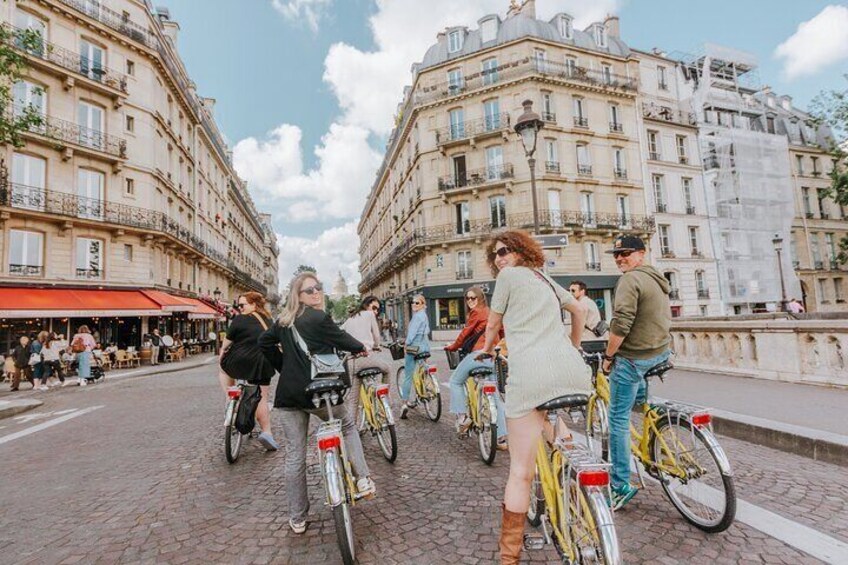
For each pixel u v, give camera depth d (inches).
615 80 1201.4
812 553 97.7
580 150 1140.5
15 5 703.1
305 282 125.6
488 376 183.5
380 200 1977.1
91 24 791.1
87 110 790.5
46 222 717.3
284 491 152.4
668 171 1254.3
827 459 153.3
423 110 1192.8
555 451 95.8
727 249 1284.4
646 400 127.0
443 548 109.0
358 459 126.9
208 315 1005.2
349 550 100.3
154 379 545.6
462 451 186.1
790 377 268.7
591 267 1114.7
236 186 1772.9
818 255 1497.3
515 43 1112.2
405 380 259.0
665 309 119.3
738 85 1441.9
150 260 869.2
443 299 1177.4
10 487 172.2
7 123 420.8
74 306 675.4
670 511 121.7
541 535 102.3
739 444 178.1
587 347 174.1
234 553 112.3
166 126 958.4
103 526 132.1
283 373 121.2
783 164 1310.3
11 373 563.5
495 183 1082.7
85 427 281.6
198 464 188.2
